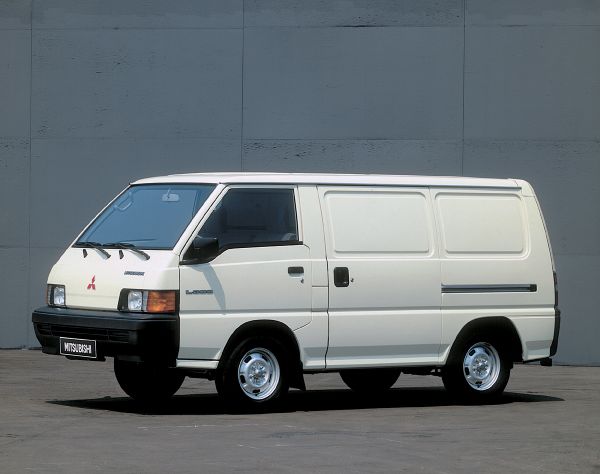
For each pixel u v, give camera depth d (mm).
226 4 20094
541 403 14359
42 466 9211
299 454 9922
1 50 20250
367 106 20078
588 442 10836
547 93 20188
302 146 20062
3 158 20219
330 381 17031
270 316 12789
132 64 20141
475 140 20125
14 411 12664
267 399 12797
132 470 9078
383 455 9938
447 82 20094
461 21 20125
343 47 20078
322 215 13250
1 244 20203
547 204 20188
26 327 20234
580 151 20188
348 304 13258
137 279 12352
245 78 20062
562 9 20188
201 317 12398
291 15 20062
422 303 13750
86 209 20172
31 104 20219
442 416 12758
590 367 19984
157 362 12195
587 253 20141
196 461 9516
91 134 20141
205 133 20094
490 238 14328
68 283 13102
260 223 12875
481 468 9406
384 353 13539
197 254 12414
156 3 20094
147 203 13195
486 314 14180
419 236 13828
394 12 20078
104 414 12484
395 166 20094
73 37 20188
